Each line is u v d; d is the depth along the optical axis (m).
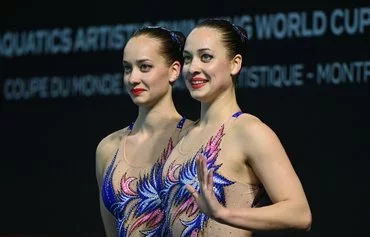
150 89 10.03
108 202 10.14
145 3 14.86
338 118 13.62
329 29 13.70
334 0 13.69
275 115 13.98
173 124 10.12
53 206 15.32
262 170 8.69
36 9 15.59
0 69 15.76
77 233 15.13
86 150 15.14
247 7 14.20
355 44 13.55
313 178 13.73
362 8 13.53
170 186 9.15
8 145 15.70
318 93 13.73
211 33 9.02
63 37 15.38
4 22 15.75
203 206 8.14
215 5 14.39
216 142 8.95
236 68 9.12
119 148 10.31
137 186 10.00
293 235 13.77
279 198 8.56
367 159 13.44
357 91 13.51
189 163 9.06
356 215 13.48
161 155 9.97
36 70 15.54
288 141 13.89
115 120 14.96
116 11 15.05
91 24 15.20
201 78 9.01
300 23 13.87
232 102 9.16
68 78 15.32
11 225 15.63
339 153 13.59
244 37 9.22
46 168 15.41
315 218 13.70
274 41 14.01
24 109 15.62
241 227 8.20
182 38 10.30
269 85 14.02
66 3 15.38
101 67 15.10
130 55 10.05
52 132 15.38
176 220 9.05
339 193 13.57
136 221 9.95
